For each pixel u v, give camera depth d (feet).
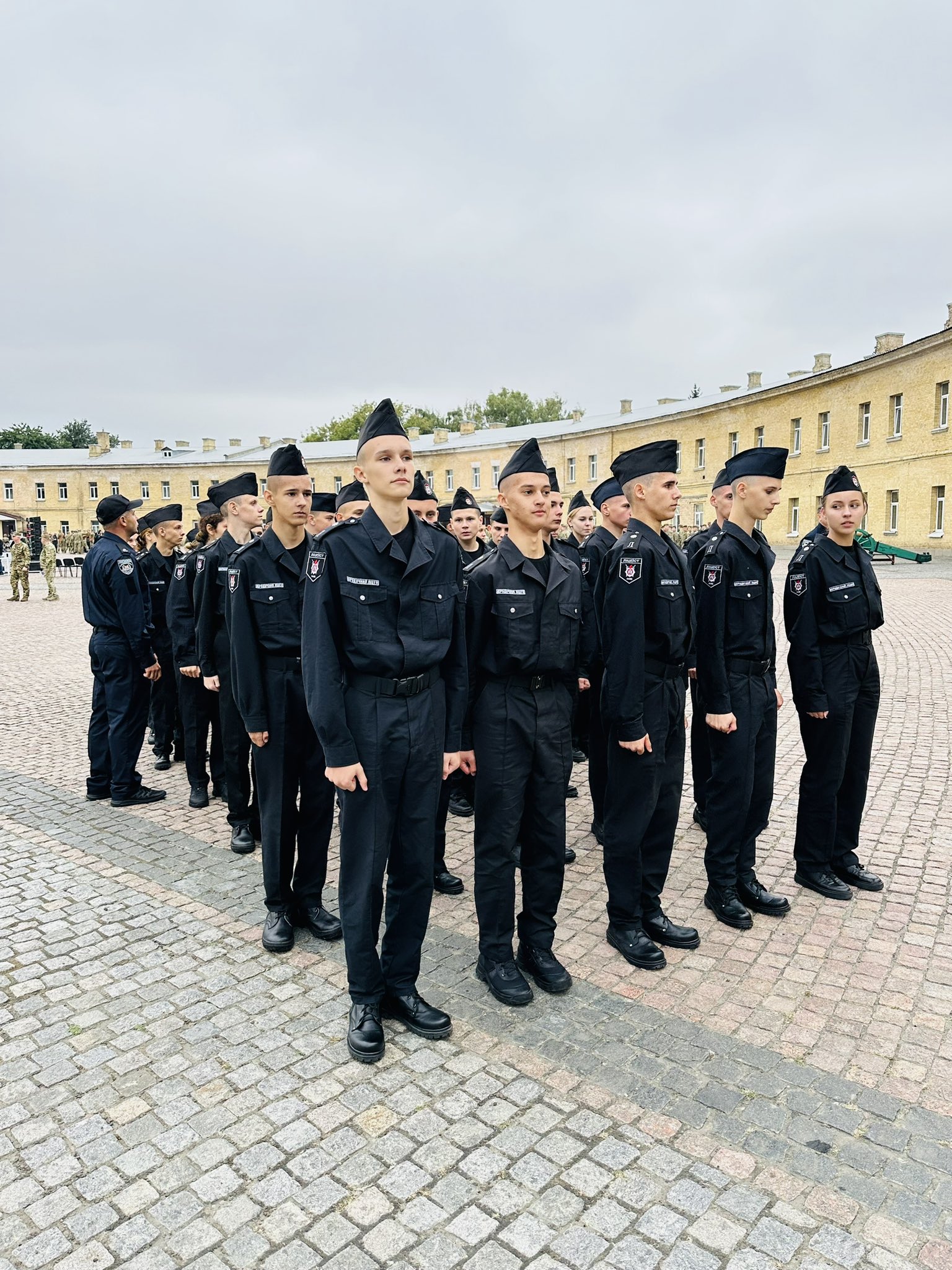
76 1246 7.21
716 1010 10.71
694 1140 8.33
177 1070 9.59
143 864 15.70
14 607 72.43
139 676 19.38
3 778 21.90
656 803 12.22
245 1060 9.76
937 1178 7.86
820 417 119.34
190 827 17.83
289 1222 7.41
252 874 15.20
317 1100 9.02
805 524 123.34
